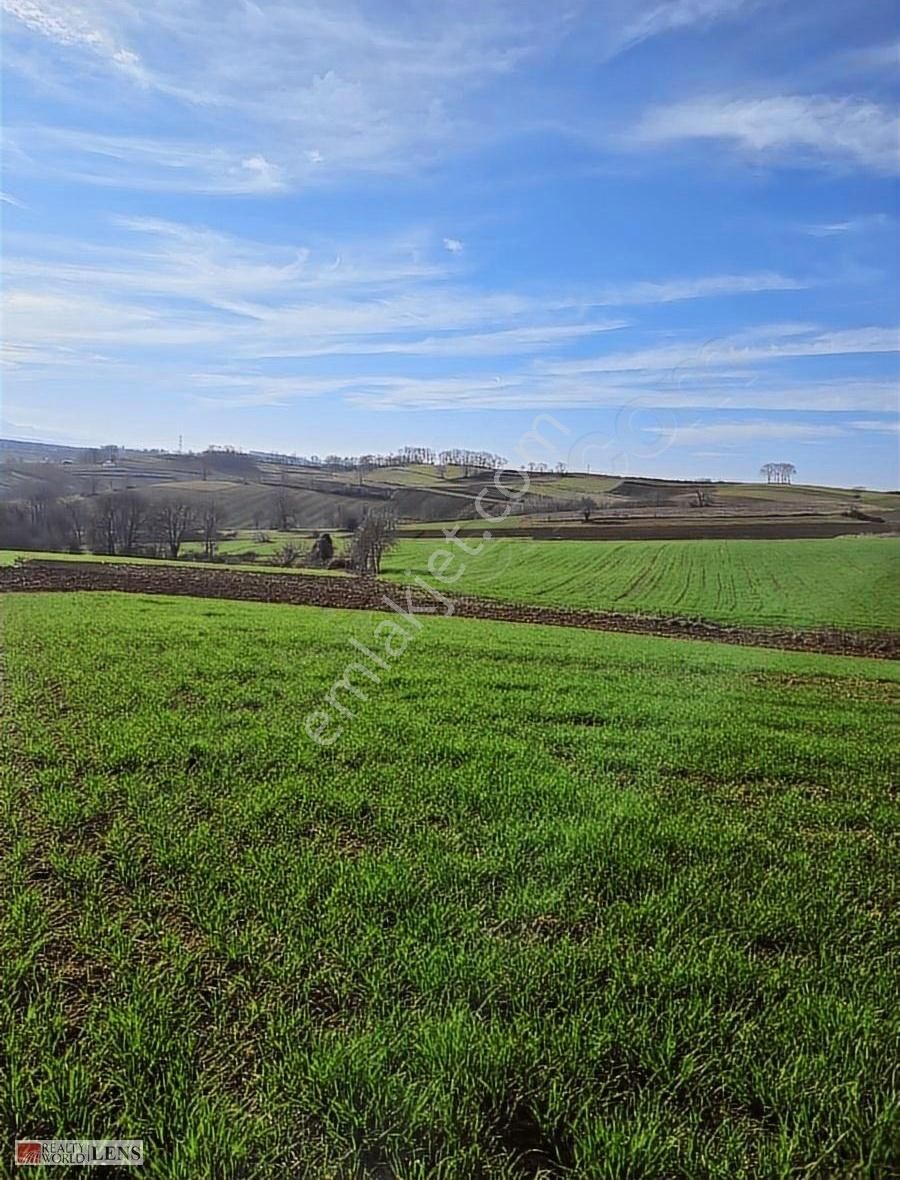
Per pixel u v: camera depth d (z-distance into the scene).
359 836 6.19
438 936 4.57
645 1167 2.97
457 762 8.26
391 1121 3.18
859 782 8.02
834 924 4.86
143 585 31.91
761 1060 3.55
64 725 9.26
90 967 4.29
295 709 10.36
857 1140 3.13
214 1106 3.23
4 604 22.92
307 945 4.44
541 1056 3.54
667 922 4.82
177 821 6.37
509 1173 2.97
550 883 5.34
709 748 9.13
